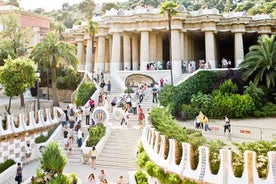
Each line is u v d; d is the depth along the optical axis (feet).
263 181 43.78
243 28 146.72
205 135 77.71
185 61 146.00
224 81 118.62
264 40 115.96
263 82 119.75
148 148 67.21
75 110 104.27
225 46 202.80
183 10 137.80
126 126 90.48
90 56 164.76
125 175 69.00
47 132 95.09
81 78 156.76
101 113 91.45
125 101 108.47
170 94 106.01
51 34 125.59
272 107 106.73
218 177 46.62
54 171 57.16
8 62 99.25
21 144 84.84
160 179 56.85
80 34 175.63
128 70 145.59
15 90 98.63
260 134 76.59
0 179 71.46
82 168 74.38
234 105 101.60
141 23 142.51
